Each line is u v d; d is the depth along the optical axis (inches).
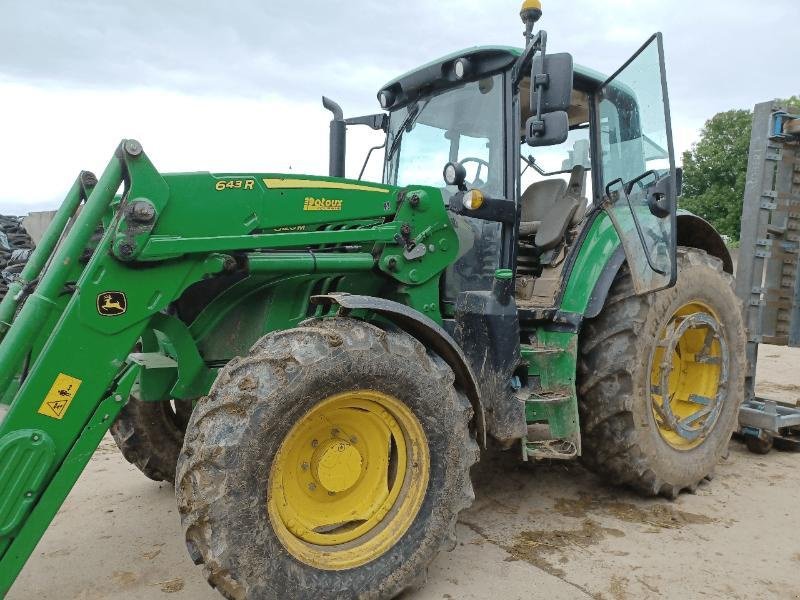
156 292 92.0
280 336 93.4
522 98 144.8
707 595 100.8
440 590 102.6
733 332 153.7
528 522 129.3
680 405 153.4
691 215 153.3
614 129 138.3
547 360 131.4
